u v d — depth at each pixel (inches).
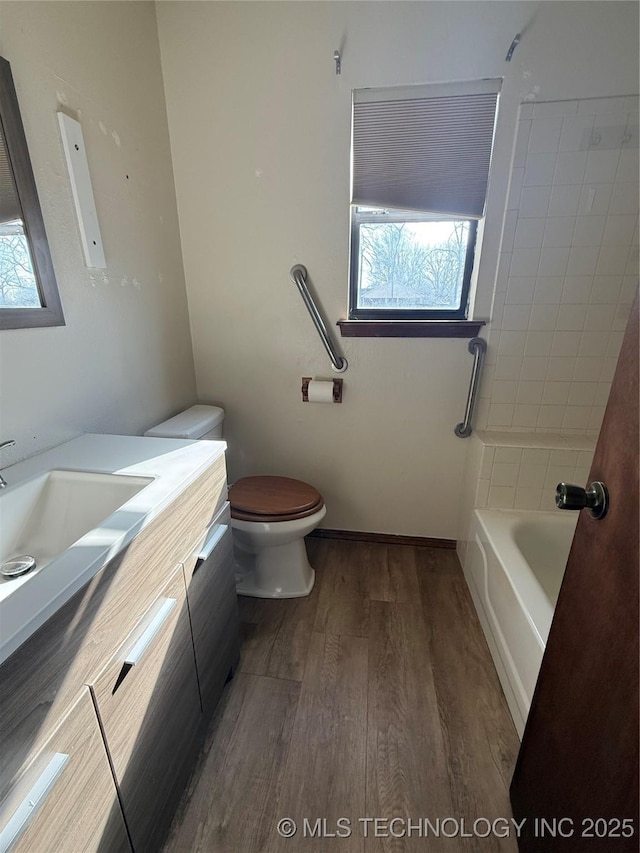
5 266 34.3
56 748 20.6
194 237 64.2
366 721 44.5
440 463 71.4
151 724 30.1
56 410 40.6
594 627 24.5
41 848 19.7
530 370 62.8
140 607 27.9
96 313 45.8
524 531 60.5
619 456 22.8
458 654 53.2
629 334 22.5
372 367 67.3
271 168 59.2
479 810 36.7
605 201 53.7
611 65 49.0
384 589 65.6
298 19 52.3
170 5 54.0
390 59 52.4
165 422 59.5
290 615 59.9
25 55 35.0
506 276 58.6
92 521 33.3
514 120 52.3
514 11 48.8
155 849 31.8
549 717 29.8
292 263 63.5
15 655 17.9
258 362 70.0
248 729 43.6
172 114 58.6
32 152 36.2
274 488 63.7
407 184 57.4
